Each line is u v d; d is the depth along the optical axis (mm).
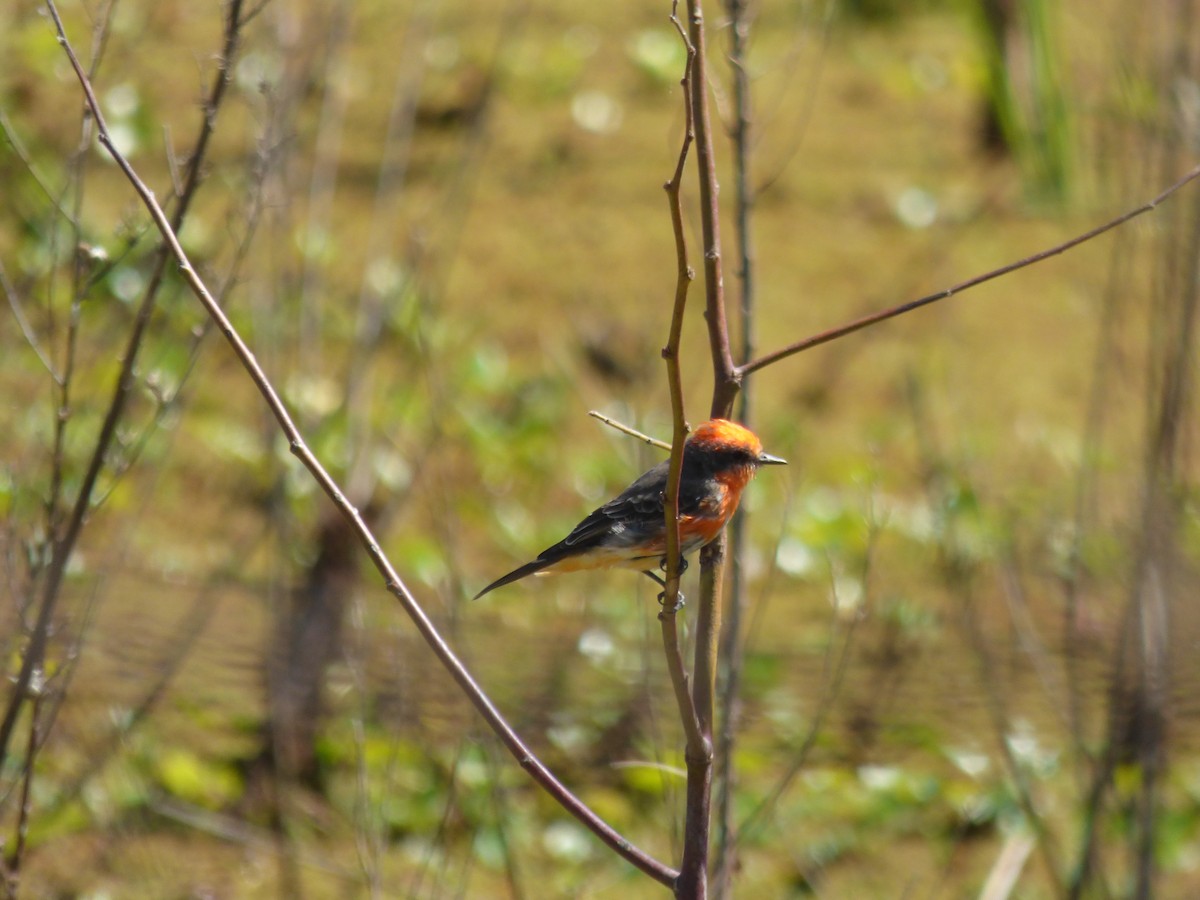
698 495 8352
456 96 19703
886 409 16891
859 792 12484
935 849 12148
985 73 20094
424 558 14148
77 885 10656
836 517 15297
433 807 11883
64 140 16344
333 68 14617
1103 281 18391
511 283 17469
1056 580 12766
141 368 12695
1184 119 9211
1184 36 9336
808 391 17125
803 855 12000
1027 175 19344
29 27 17109
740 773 12227
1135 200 11000
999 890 9664
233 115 17578
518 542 14953
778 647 12758
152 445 14734
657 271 17859
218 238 14227
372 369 15836
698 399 15961
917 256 18688
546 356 16828
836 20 21812
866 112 20844
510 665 11227
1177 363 8195
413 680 10625
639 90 20438
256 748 12195
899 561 14617
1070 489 15289
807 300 18031
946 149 20375
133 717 10578
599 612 13906
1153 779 7961
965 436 14320
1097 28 18828
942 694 11266
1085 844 8312
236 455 14797
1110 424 16297
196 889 10883
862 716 11594
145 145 17016
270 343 12648
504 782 12008
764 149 19938
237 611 11453
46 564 8781
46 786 11148
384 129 18953
